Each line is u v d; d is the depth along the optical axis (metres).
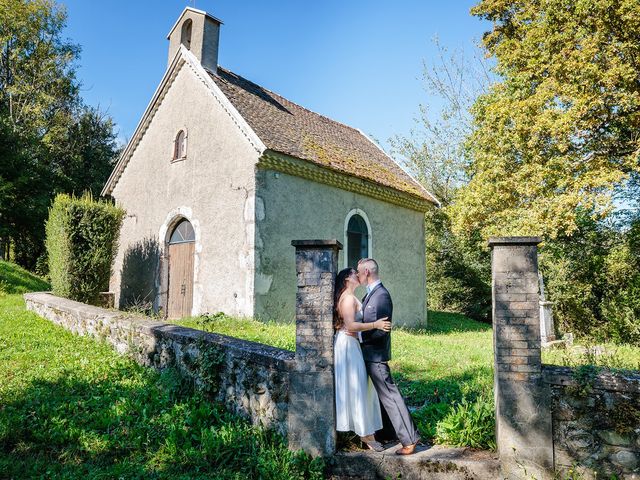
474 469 3.85
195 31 14.16
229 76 14.68
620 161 13.64
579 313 15.19
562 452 3.78
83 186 26.66
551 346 11.02
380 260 14.72
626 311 14.05
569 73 12.77
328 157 12.98
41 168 23.16
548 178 13.35
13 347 7.44
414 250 16.47
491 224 15.17
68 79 28.05
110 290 15.22
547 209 12.88
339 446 4.30
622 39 12.47
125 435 4.56
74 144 27.30
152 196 14.29
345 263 13.35
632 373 3.73
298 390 4.30
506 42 15.10
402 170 18.16
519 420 3.82
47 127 26.47
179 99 13.84
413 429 4.16
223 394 5.11
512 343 3.90
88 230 11.62
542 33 13.77
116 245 12.52
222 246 11.75
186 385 5.57
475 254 21.25
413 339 10.88
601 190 12.93
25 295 11.97
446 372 6.95
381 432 4.49
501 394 3.88
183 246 13.18
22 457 4.13
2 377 5.96
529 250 3.96
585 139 13.80
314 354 4.30
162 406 5.16
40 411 4.89
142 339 6.67
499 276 3.98
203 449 4.33
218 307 11.60
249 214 11.14
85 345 7.61
